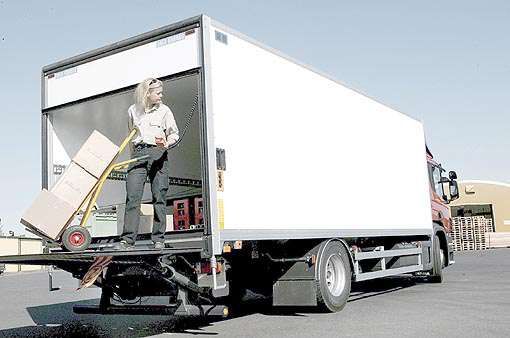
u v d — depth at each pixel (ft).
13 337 25.32
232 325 25.53
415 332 22.25
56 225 20.49
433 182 43.60
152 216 23.76
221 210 21.29
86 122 27.27
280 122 25.34
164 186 22.40
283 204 24.90
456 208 135.03
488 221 119.75
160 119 22.66
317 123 28.07
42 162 25.91
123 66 23.81
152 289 23.16
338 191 29.22
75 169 21.11
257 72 24.22
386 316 26.45
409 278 45.96
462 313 26.84
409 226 37.06
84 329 27.02
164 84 24.49
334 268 28.68
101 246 21.85
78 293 50.60
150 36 22.88
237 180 22.35
